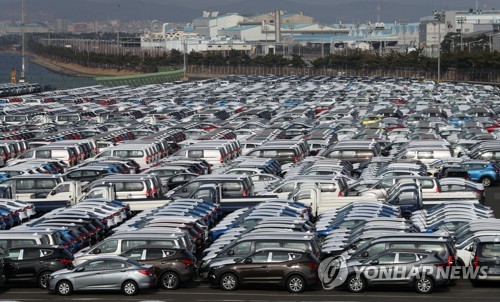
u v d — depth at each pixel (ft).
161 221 251.19
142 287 206.28
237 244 213.66
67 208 289.33
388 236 210.59
